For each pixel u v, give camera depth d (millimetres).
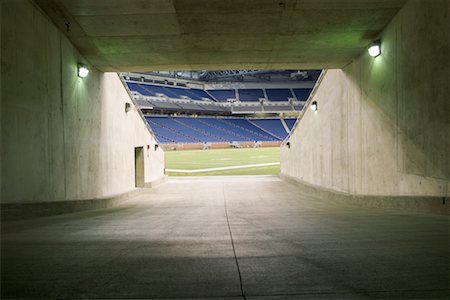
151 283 3016
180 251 4168
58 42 9195
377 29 9602
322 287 2873
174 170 32000
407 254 3824
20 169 7145
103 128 12859
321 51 11172
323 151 15625
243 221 7156
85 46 10414
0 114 6434
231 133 71000
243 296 2707
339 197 12289
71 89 10039
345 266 3428
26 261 3752
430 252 3900
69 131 9844
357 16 8867
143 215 8602
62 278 3170
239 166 34781
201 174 29094
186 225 6562
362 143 11234
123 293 2797
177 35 9836
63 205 8578
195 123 71188
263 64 12586
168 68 12875
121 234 5445
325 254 3898
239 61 12211
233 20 8984
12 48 6875
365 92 10922
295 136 21281
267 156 45812
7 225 6262
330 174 14664
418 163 7824
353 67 11992
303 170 19422
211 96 78812
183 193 16500
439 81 6883
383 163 9719
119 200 12781
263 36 9992
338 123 13555
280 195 15141
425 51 7391
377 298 2629
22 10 7273
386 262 3535
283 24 9250
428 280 2994
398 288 2818
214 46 10703
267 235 5215
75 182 10234
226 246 4418
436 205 6969
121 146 15188
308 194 15531
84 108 11070
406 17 8219
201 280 3080
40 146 8023
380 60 9797
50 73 8672
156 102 65812
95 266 3539
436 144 7039
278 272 3279
